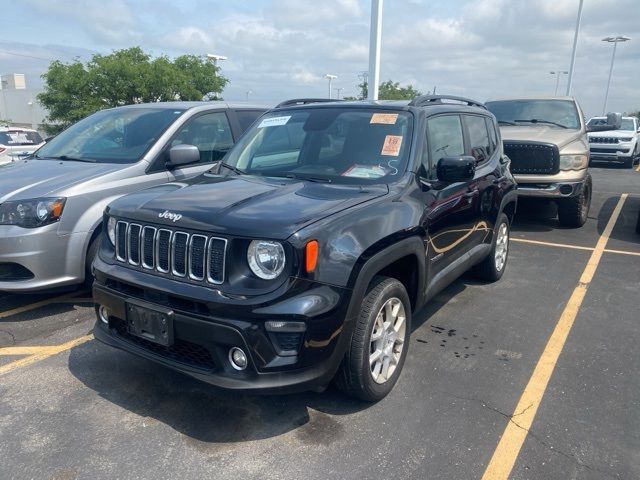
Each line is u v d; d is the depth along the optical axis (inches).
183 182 151.2
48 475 106.4
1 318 184.2
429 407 131.3
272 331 106.0
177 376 145.3
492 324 183.2
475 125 201.5
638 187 530.6
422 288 146.6
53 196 176.6
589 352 162.6
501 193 210.7
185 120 222.4
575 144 322.0
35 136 536.4
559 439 119.3
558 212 335.9
